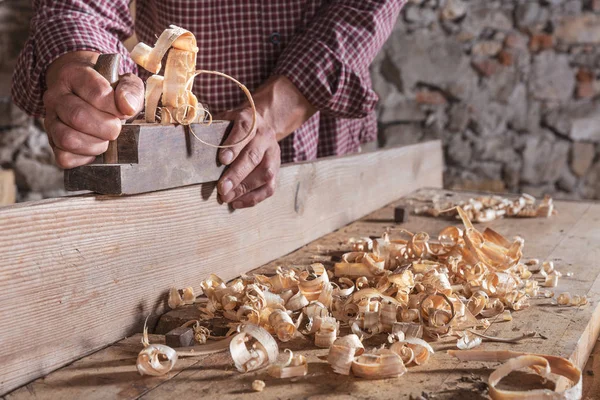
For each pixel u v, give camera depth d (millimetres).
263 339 825
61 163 921
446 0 3533
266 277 1113
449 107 3639
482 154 3654
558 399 728
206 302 1062
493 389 737
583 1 3492
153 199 992
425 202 1929
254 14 1617
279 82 1391
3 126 3168
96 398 748
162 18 1646
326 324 924
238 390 766
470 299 1014
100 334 902
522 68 3572
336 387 773
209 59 1642
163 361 844
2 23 3033
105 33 1299
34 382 791
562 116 3576
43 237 806
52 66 1213
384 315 945
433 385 778
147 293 991
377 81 3615
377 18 1506
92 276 882
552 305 1058
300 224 1439
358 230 1599
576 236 1532
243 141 1151
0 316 755
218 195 1149
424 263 1186
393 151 1934
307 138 1763
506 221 1701
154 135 961
